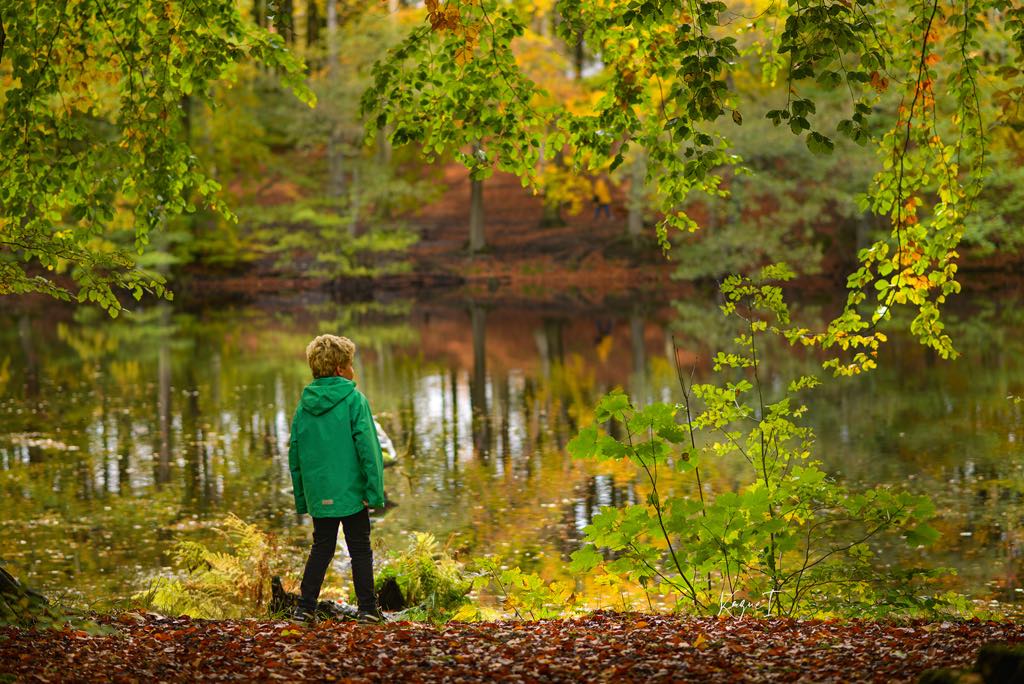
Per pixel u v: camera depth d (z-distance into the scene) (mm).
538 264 50625
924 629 5730
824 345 8016
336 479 6660
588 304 41625
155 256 44594
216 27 7832
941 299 7781
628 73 7883
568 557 11500
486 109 7824
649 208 49000
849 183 41688
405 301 44281
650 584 10406
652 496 6910
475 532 12586
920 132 7684
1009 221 35625
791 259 42938
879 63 6570
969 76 7457
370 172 49781
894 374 22953
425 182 50969
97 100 8703
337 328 35406
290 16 7691
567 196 52094
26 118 7703
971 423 17688
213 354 29328
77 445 17719
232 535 12125
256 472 15914
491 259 51781
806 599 7387
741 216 48344
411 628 6195
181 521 13297
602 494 14250
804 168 41156
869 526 7172
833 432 17375
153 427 19234
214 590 9758
